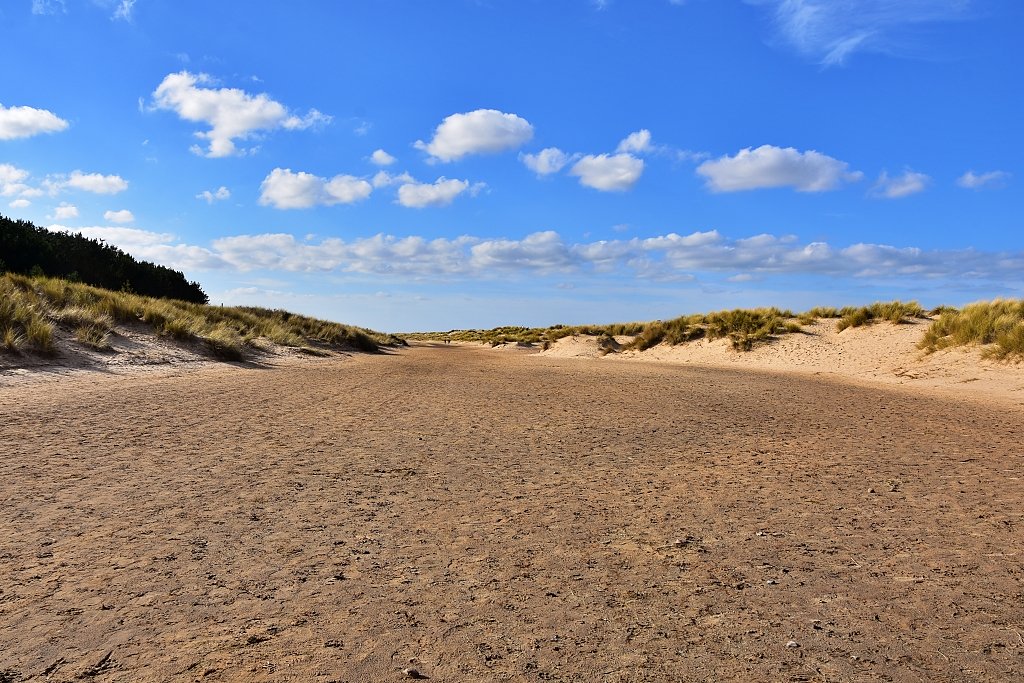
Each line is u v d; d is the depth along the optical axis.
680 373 18.64
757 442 7.65
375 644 2.66
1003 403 11.97
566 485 5.49
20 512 4.42
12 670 2.44
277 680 2.37
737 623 2.86
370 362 23.91
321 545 3.91
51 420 7.89
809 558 3.70
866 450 7.14
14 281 17.69
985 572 3.46
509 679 2.38
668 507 4.82
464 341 71.06
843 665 2.47
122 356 15.42
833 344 24.33
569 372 18.83
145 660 2.51
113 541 3.90
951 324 20.80
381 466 6.12
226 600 3.09
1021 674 2.41
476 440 7.61
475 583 3.34
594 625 2.85
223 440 7.16
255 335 25.06
